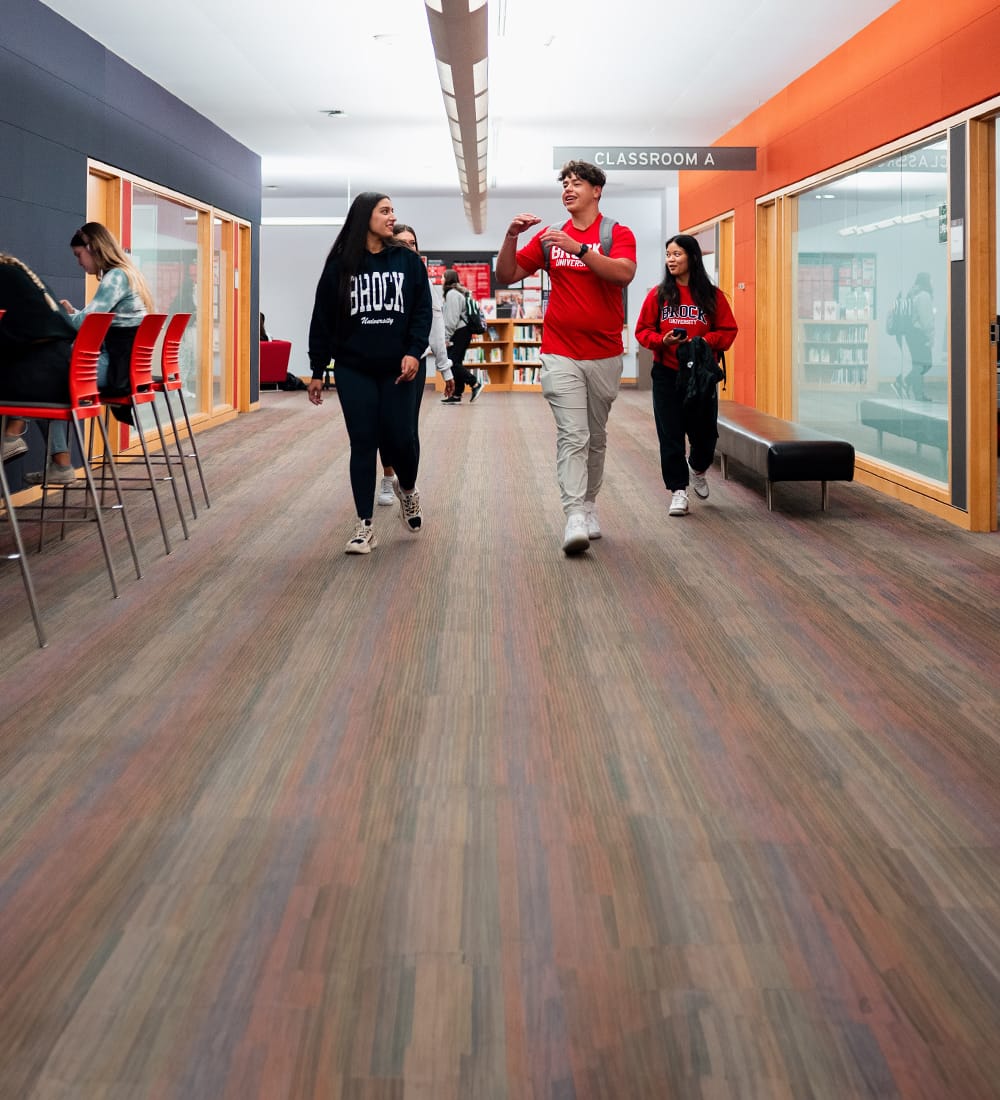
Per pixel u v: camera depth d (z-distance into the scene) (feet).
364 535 18.44
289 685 11.91
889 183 25.55
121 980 6.52
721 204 41.86
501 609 14.99
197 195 38.75
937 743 10.27
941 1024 6.11
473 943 6.91
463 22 20.59
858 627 14.15
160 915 7.25
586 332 18.01
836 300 29.71
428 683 11.98
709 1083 5.64
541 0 25.29
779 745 10.23
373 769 9.68
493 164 53.01
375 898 7.47
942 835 8.39
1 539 19.66
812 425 32.32
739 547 19.08
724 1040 5.97
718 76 32.53
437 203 72.43
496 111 38.27
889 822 8.63
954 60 21.61
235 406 45.47
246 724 10.76
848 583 16.49
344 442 34.99
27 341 15.42
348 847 8.21
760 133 36.50
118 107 30.17
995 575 17.02
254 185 48.16
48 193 25.29
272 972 6.61
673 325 21.50
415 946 6.88
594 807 8.91
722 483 26.37
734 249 40.27
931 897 7.48
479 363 66.54
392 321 18.10
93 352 15.96
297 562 17.87
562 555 18.38
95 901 7.43
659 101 36.32
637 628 14.08
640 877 7.76
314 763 9.81
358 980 6.52
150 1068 5.75
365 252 18.01
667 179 61.11
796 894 7.52
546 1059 5.82
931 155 23.02
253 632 13.88
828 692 11.69
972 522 20.83
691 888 7.61
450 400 53.06
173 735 10.46
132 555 17.78
